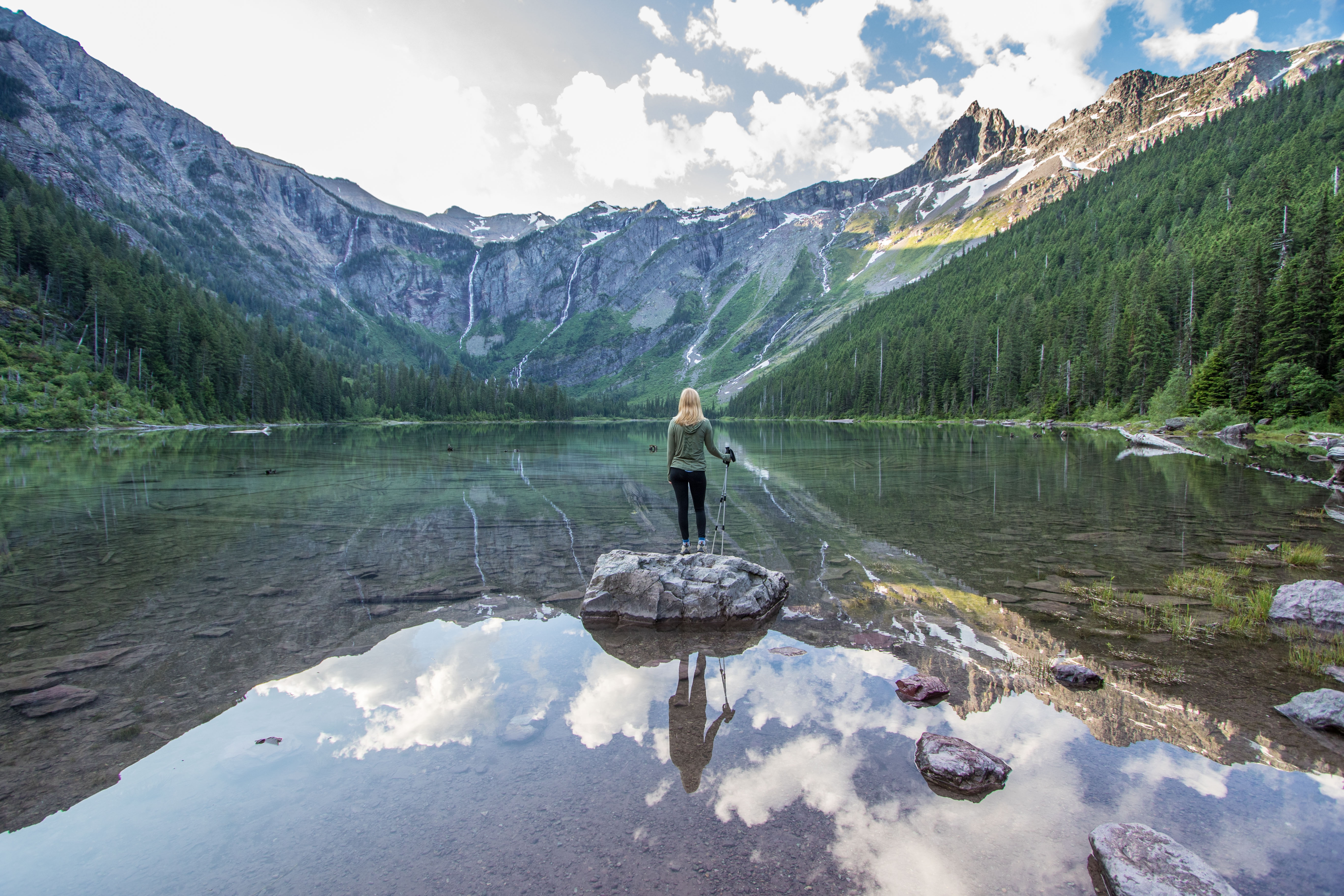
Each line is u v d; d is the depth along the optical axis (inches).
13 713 148.3
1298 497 547.5
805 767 127.9
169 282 5049.2
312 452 1266.0
